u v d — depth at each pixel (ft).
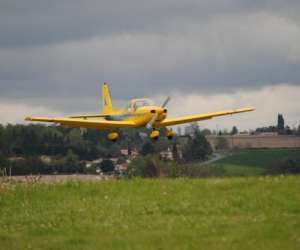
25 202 194.49
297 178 203.41
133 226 169.37
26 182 215.92
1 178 219.00
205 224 167.02
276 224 163.43
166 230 165.27
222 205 181.57
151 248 153.99
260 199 184.65
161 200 188.75
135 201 189.78
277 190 191.62
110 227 169.68
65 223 174.50
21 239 165.58
